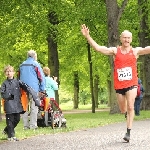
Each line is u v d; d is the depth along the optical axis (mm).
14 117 12523
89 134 13406
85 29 10266
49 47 37844
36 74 15703
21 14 32125
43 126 17281
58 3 34094
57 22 37156
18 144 10969
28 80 15586
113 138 11805
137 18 38906
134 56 10781
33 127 16500
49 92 17344
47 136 13164
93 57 50688
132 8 40188
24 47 44812
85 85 67375
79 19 36875
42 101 16141
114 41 28969
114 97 28656
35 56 15969
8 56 47219
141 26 37875
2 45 38219
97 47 10562
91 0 35938
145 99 37969
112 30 29031
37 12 32500
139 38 38344
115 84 10859
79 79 62625
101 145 10117
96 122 19750
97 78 62562
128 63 10727
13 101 12367
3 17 33594
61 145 10406
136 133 13188
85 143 10672
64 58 50875
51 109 16953
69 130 15391
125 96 10906
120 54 10766
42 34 35812
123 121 20891
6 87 12391
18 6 32781
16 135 13609
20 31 37312
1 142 11648
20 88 12523
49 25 34156
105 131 14539
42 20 33250
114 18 29062
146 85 38188
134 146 9789
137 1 39438
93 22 38750
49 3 33688
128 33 10727
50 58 37781
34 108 16453
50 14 37000
